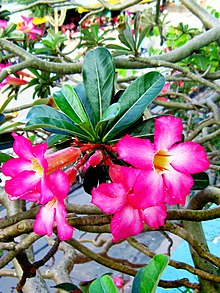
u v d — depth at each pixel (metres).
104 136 0.28
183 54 0.58
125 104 0.28
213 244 0.73
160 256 0.21
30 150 0.24
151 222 0.24
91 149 0.28
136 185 0.22
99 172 0.30
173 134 0.24
